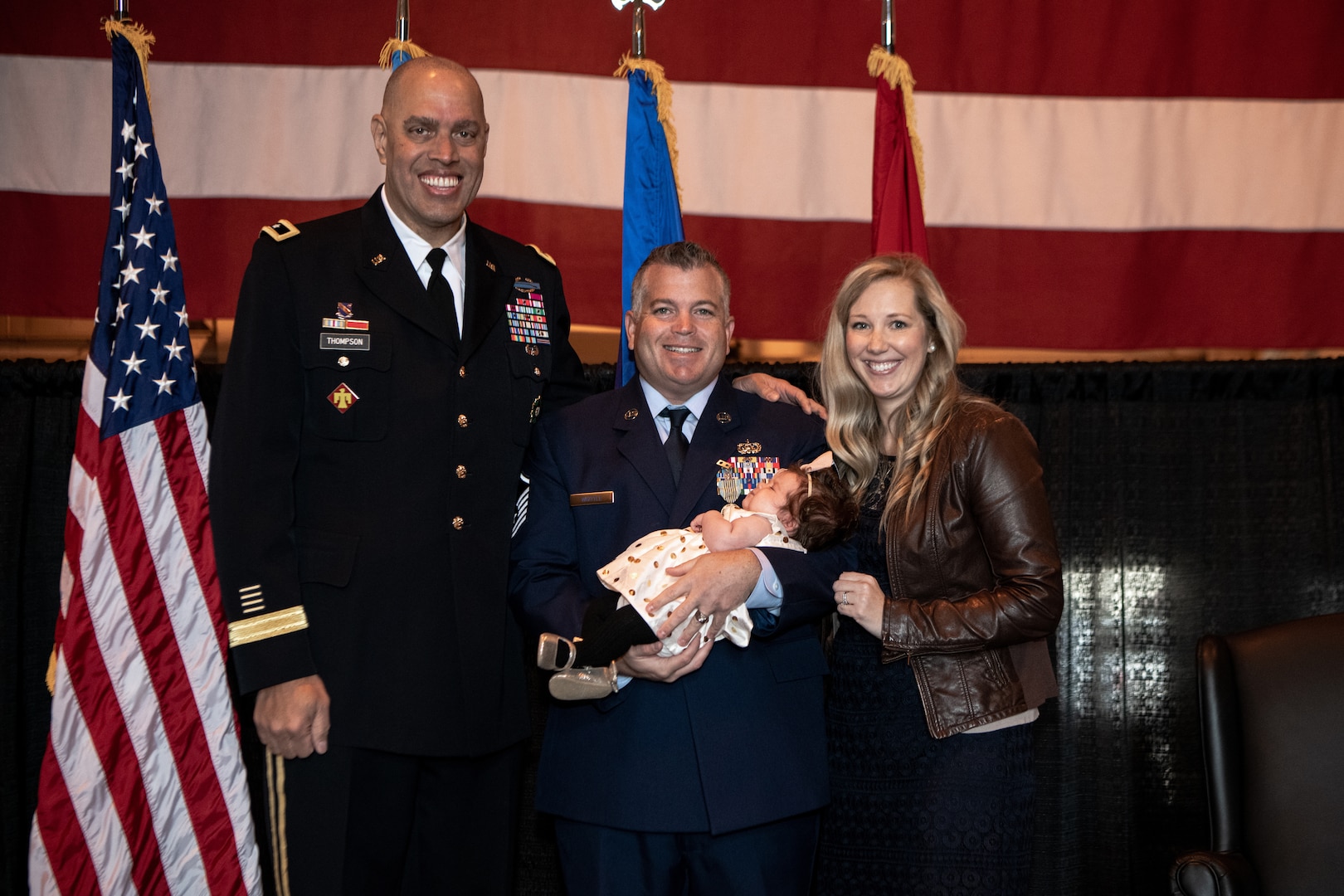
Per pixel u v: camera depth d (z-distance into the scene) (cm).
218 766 262
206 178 347
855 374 252
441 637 230
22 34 343
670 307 237
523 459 251
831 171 356
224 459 221
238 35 350
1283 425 328
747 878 222
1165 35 353
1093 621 328
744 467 242
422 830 242
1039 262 351
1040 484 231
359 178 349
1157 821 324
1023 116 355
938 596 235
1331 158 348
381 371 234
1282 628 265
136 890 254
